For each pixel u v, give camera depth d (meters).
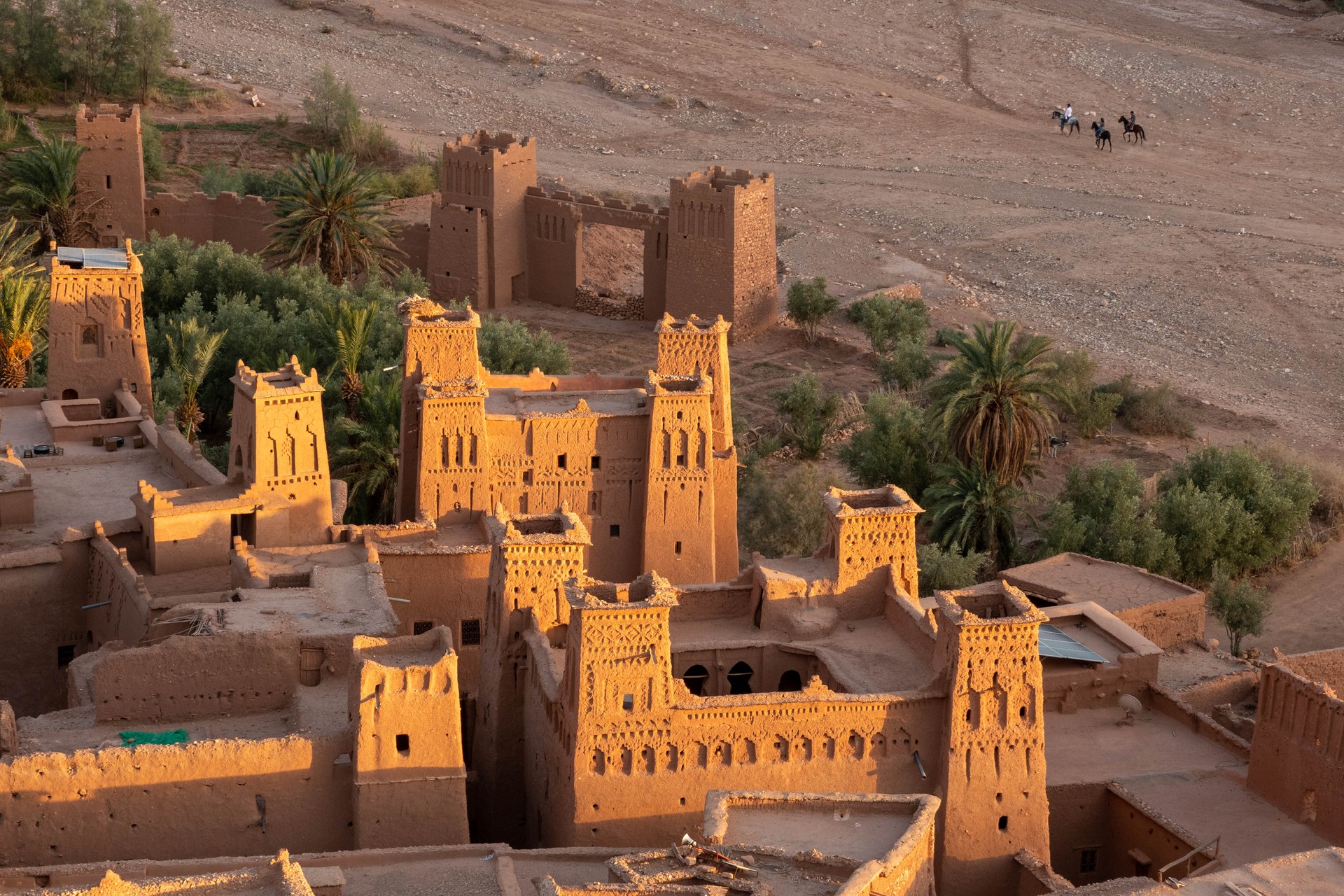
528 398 144.38
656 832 103.38
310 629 109.62
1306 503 192.62
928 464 197.00
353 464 170.38
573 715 102.12
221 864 92.62
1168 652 144.88
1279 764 116.56
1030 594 148.25
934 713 106.44
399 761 100.19
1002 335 184.62
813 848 94.94
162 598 117.94
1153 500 194.62
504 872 94.62
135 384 164.25
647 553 141.50
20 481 134.62
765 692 116.50
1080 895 97.44
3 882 89.31
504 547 111.69
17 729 102.75
